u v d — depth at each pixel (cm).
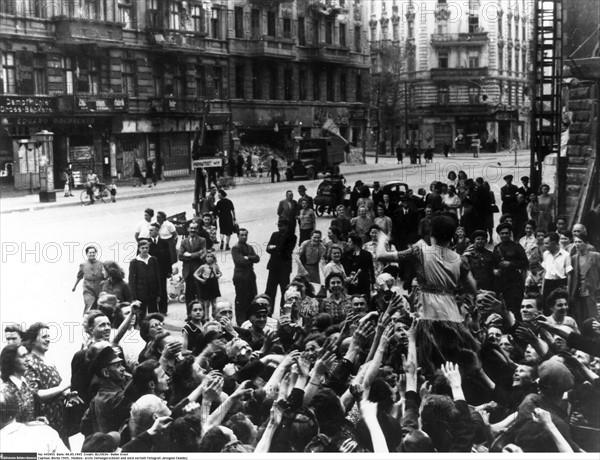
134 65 4262
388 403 577
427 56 6769
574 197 1964
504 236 1216
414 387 633
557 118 2359
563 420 571
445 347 718
